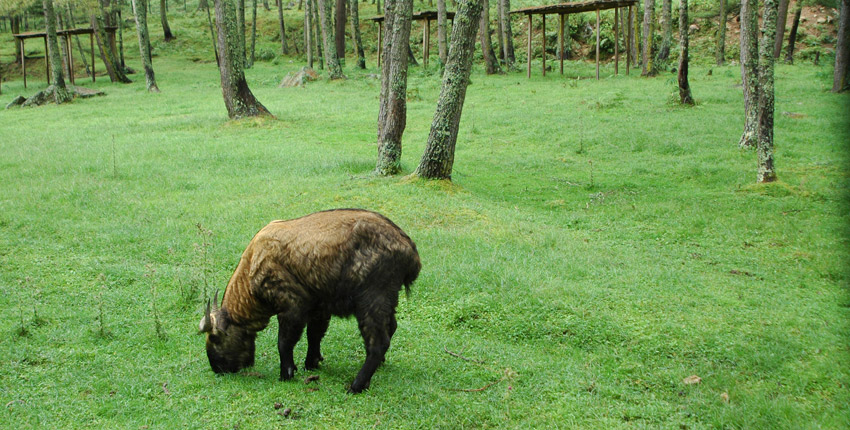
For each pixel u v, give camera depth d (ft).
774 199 36.40
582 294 23.11
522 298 22.68
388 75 40.68
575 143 52.75
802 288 25.11
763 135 38.88
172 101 84.23
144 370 17.89
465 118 63.77
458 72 37.45
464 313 21.90
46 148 50.55
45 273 25.00
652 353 19.34
